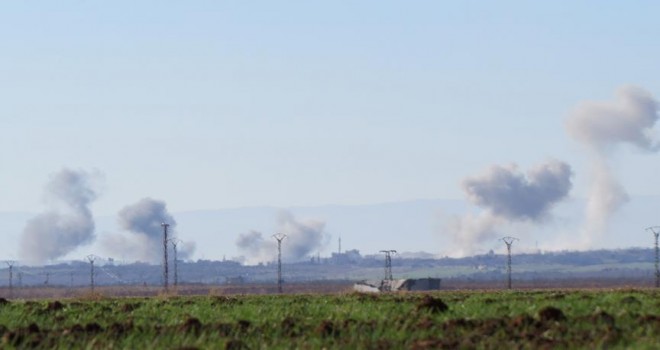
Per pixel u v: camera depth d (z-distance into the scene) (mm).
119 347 108125
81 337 113688
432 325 115562
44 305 172125
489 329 111125
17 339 112062
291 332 115500
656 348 94750
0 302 176625
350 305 150500
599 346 95875
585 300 149000
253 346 106750
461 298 183375
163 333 114562
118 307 166000
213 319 134500
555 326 111312
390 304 152125
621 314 119562
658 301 147375
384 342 105688
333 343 107688
